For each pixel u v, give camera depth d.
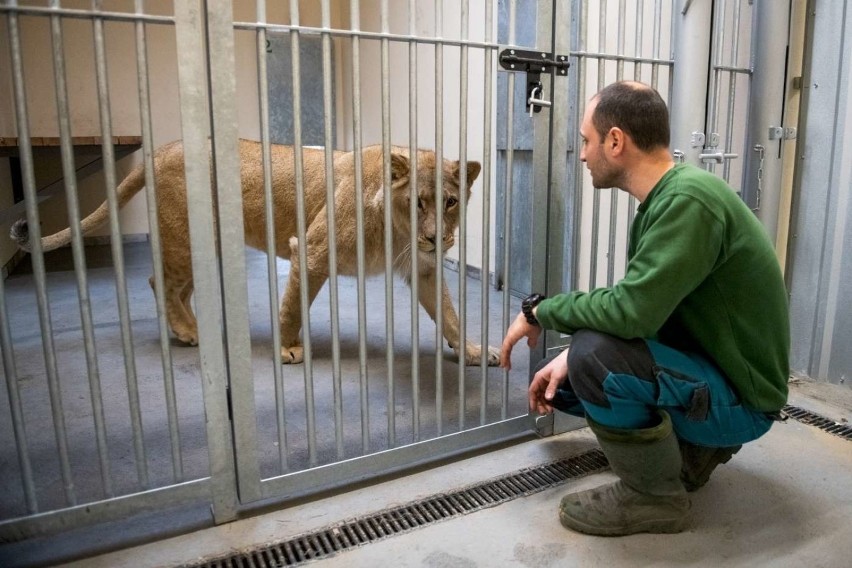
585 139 1.77
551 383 1.81
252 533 1.80
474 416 2.54
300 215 1.81
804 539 1.75
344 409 2.61
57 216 6.56
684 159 2.51
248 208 3.31
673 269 1.53
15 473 2.08
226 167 1.67
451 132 4.89
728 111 2.70
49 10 1.44
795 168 2.87
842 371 2.80
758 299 1.67
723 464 2.14
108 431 2.40
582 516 1.77
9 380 1.56
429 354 3.30
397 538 1.77
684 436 1.78
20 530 1.60
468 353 3.12
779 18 2.65
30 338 3.56
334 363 1.94
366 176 2.84
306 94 7.12
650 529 1.77
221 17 1.60
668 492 1.76
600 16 2.23
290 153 3.25
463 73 1.98
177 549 1.73
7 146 4.60
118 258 1.62
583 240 3.69
